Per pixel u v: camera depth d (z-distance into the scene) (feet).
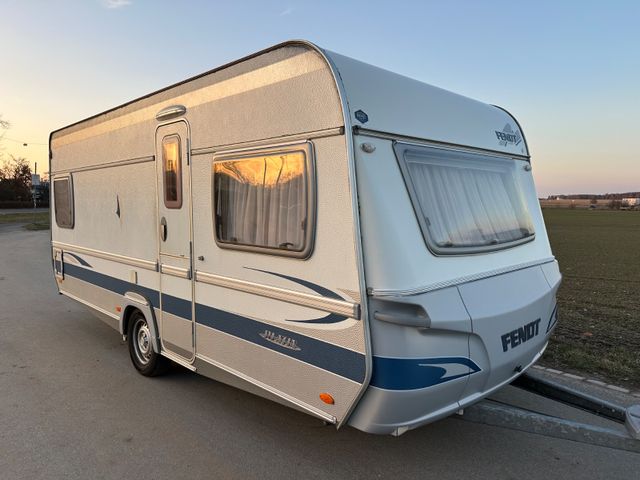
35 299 27.07
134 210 14.92
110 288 16.80
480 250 10.05
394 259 8.25
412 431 11.74
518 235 11.66
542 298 10.99
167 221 13.33
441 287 8.75
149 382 14.93
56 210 21.06
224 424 12.17
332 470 10.14
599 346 17.98
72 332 20.43
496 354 9.44
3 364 16.49
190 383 14.87
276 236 9.89
